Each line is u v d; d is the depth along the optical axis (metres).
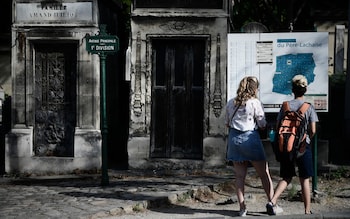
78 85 12.33
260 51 9.85
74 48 12.50
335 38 19.08
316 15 21.27
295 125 7.59
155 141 12.28
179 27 11.95
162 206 8.74
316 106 9.56
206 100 11.98
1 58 18.25
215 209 8.49
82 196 9.20
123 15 16.20
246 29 12.61
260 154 7.76
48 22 12.33
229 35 9.95
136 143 12.12
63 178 11.56
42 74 12.65
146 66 12.06
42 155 12.65
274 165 12.19
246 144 7.70
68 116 12.59
